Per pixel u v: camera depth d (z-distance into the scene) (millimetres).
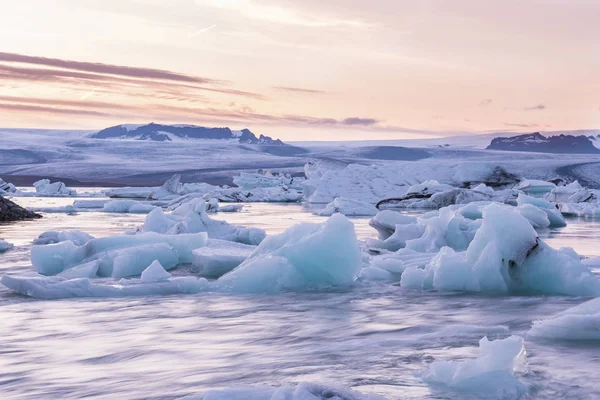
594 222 26719
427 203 37531
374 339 5652
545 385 3900
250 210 37125
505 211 8938
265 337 5836
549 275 8508
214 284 8914
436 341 5324
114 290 8539
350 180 48750
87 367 4715
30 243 15617
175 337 5879
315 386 3307
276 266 8945
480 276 8719
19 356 5133
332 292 8672
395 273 10469
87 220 26422
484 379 3842
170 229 15141
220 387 3992
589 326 5152
